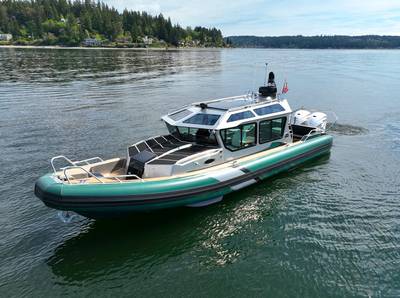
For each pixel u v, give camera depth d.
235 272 7.36
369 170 12.76
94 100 25.56
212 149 10.14
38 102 24.45
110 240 8.35
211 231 8.77
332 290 6.90
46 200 7.85
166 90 31.06
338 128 18.69
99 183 8.11
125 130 17.52
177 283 7.02
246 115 10.74
